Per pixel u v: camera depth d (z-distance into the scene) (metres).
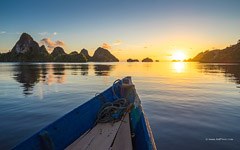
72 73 42.97
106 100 7.15
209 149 6.16
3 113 10.09
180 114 9.80
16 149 3.12
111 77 32.53
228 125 8.21
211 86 20.36
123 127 5.07
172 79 28.83
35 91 17.44
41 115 9.76
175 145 6.43
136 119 5.61
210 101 12.73
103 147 3.99
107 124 5.29
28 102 12.78
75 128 4.75
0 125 8.28
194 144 6.49
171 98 13.76
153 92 16.44
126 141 4.27
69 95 15.45
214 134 7.29
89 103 5.82
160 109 10.75
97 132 4.75
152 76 34.97
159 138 6.95
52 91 17.45
